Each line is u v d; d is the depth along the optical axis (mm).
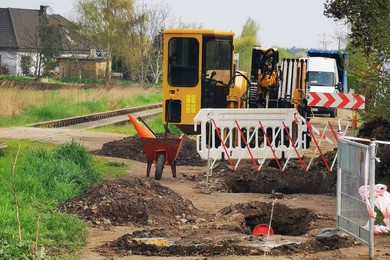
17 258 12797
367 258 14039
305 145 26094
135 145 29453
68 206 17875
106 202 17578
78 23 115750
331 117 53688
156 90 83312
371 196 13891
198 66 30172
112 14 113000
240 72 31641
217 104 30484
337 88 55000
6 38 124375
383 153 22719
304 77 32750
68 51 123000
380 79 22984
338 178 15484
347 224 15062
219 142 27312
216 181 23016
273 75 32938
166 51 30344
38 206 17828
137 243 14852
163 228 16531
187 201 18969
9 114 45750
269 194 21922
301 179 23469
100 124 44688
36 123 42500
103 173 24625
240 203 19359
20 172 20500
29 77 110562
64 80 107938
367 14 24109
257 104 33562
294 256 14156
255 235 16031
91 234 16094
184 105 30406
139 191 18500
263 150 25047
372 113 23828
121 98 64375
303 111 32812
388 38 22469
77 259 13867
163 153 24062
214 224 17016
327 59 58812
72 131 38656
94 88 73562
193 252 14422
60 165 21281
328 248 14836
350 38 25516
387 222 16062
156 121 45094
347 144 15023
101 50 115312
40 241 14703
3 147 27609
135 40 112062
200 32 30078
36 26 117875
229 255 14195
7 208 16438
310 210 18750
